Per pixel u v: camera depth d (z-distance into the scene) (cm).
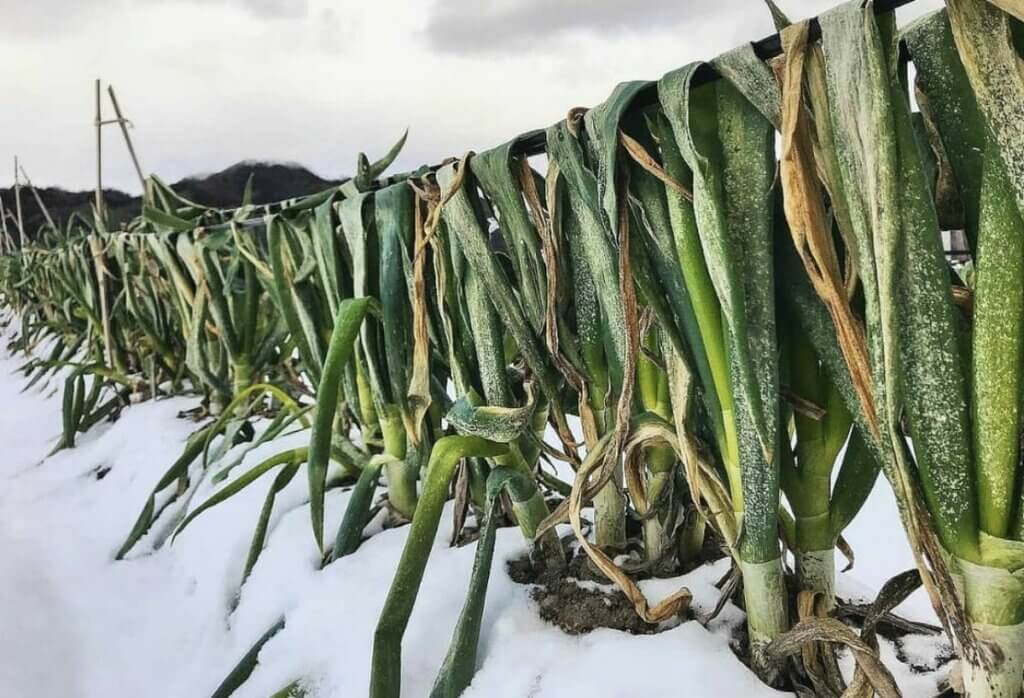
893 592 42
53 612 102
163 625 90
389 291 69
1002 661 35
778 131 37
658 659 48
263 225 120
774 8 37
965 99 33
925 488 35
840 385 40
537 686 50
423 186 65
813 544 46
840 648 50
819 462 45
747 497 43
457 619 60
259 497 98
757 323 40
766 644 45
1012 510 34
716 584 57
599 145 44
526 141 54
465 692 52
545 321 56
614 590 58
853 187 33
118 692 81
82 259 203
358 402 90
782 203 41
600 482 50
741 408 42
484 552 55
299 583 75
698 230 39
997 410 33
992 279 33
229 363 143
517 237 55
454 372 67
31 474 164
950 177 38
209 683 74
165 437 142
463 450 58
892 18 32
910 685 46
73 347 260
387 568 70
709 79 39
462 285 65
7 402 269
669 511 58
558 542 62
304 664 63
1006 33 28
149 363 178
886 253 32
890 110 31
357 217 73
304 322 87
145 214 139
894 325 32
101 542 119
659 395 55
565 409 67
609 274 48
